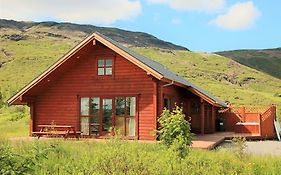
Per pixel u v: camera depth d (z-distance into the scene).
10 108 49.78
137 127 23.03
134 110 23.34
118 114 23.80
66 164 9.16
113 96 24.03
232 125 33.88
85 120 24.70
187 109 29.91
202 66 138.00
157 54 149.88
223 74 126.94
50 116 25.58
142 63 21.89
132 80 23.58
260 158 12.33
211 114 32.25
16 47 157.62
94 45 23.97
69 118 25.09
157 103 22.55
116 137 12.18
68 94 25.30
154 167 8.63
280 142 26.77
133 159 8.92
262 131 30.19
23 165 6.16
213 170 9.75
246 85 124.12
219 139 24.16
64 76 25.52
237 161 11.40
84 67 25.03
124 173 7.94
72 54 23.80
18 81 101.81
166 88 24.61
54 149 10.09
